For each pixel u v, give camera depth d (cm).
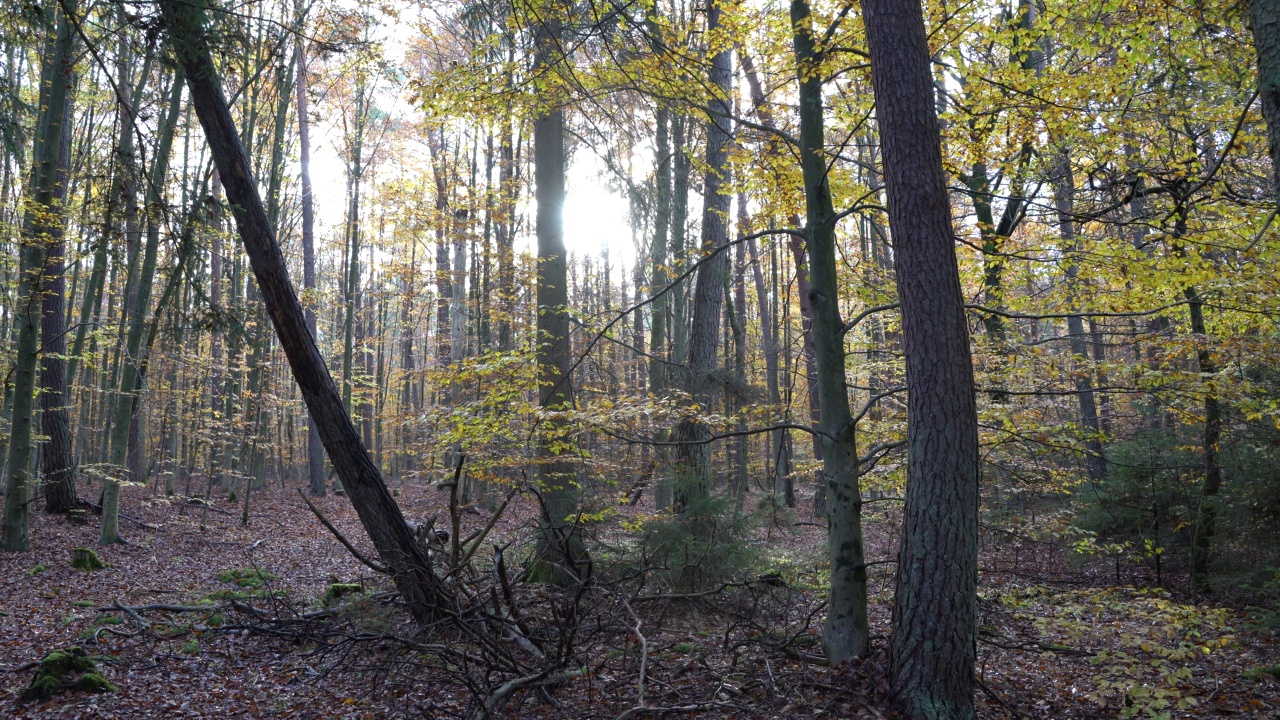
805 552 1235
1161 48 832
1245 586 977
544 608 854
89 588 1085
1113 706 650
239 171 852
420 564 797
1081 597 988
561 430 892
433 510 1884
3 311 2106
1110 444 1305
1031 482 1052
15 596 1002
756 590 884
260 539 1630
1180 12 796
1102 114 880
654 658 758
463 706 649
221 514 1931
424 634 777
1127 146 1073
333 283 4022
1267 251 756
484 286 2036
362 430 3456
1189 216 847
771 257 2759
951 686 543
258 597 1002
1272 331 940
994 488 1209
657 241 1675
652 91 865
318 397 835
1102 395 1256
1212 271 760
